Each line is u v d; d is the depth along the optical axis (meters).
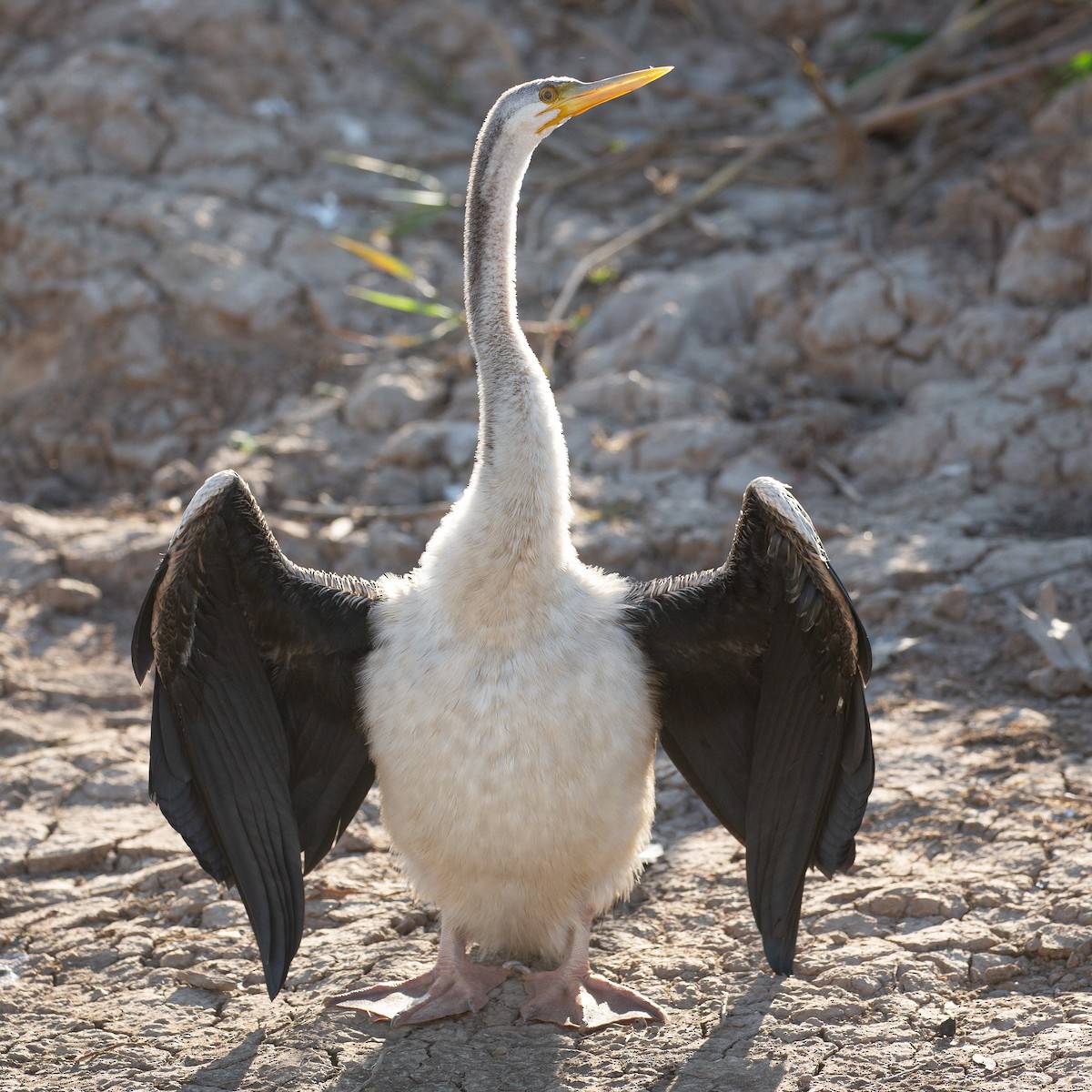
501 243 7.52
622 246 16.38
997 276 14.62
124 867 9.09
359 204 17.28
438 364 15.35
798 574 6.78
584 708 7.04
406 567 12.64
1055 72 16.39
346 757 7.65
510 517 7.02
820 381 14.53
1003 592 11.23
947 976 7.45
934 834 8.68
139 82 17.67
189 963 8.06
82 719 10.87
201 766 7.20
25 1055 7.27
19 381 15.68
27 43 18.78
